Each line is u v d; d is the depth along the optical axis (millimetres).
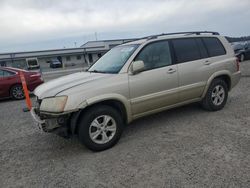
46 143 4758
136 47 4664
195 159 3621
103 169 3570
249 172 3186
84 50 61125
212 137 4355
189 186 2994
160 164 3564
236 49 17328
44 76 24891
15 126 6066
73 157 4043
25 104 8875
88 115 3963
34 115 4305
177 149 3990
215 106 5719
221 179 3078
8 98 10680
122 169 3520
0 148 4691
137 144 4312
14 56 54312
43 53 57469
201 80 5324
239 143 4039
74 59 61062
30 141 4938
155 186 3055
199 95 5434
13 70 10203
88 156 4027
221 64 5617
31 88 10336
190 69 5102
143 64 4309
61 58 59750
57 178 3451
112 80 4207
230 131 4574
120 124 4289
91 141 4035
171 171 3354
